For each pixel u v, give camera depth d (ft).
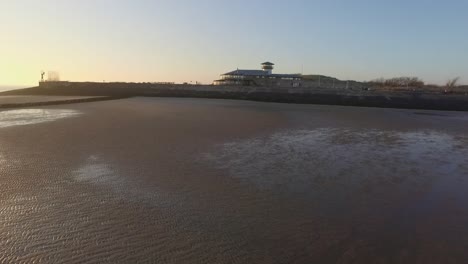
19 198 27.22
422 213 26.13
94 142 50.34
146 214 24.64
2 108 108.06
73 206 25.81
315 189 31.24
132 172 35.22
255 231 22.34
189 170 36.55
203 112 106.22
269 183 32.73
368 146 52.60
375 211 26.30
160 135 57.82
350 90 219.82
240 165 39.11
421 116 119.14
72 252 19.11
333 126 76.95
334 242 21.07
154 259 18.53
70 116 84.69
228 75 314.76
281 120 86.58
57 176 33.17
